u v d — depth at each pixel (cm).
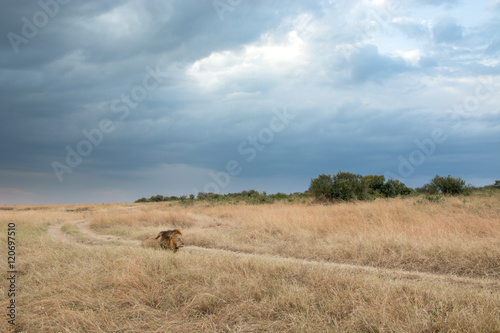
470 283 572
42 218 2166
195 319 429
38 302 487
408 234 922
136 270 572
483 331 352
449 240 812
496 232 861
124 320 427
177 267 623
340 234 1025
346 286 504
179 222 1681
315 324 386
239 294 480
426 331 359
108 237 1374
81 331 395
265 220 1305
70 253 791
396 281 526
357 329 379
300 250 914
